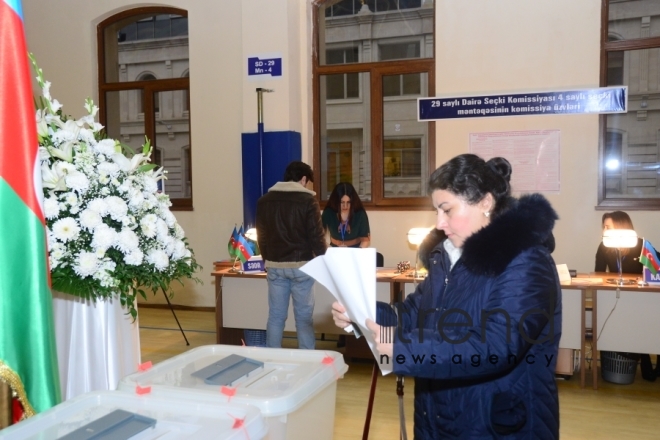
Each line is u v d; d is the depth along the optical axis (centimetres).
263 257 379
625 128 534
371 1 606
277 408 124
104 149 171
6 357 129
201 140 634
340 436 300
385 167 600
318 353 157
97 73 682
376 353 130
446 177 135
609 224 409
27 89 136
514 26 535
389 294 409
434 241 156
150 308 659
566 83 526
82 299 170
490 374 126
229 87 620
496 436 127
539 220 130
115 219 165
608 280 387
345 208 486
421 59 572
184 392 128
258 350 162
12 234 132
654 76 528
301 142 601
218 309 450
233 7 613
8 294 131
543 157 534
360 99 612
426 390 140
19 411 138
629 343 368
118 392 125
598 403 351
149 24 756
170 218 188
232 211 628
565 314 377
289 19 574
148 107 672
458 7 550
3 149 132
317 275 142
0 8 133
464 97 548
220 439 104
